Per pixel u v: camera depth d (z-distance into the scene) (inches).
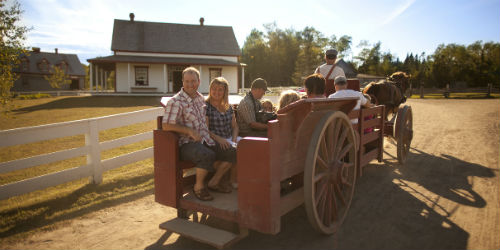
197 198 115.3
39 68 1985.7
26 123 494.6
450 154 258.2
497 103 802.8
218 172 122.8
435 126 411.5
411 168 219.1
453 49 2384.4
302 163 113.9
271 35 2869.1
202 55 1111.0
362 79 2016.5
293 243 116.5
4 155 298.7
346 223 133.2
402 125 217.8
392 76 311.0
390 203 155.2
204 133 123.3
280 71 2755.9
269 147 91.3
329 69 216.1
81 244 120.7
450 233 122.4
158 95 940.6
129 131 396.5
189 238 115.9
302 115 101.0
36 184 159.8
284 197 105.4
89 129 186.4
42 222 140.0
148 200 167.6
